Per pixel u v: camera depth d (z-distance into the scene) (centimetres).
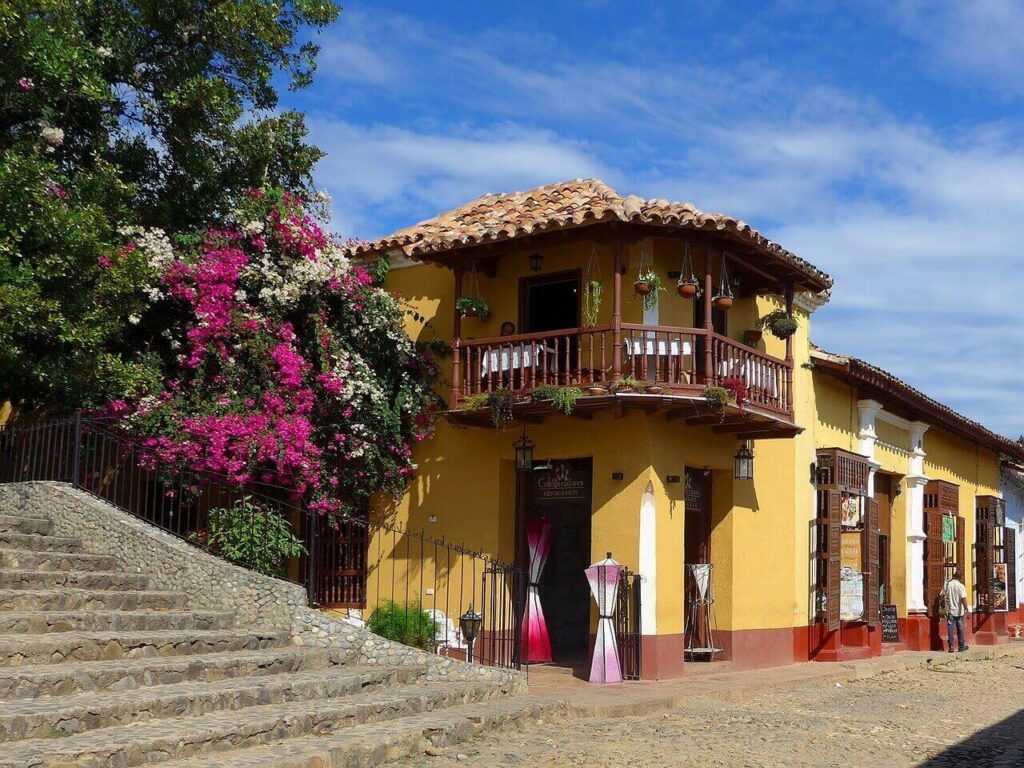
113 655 997
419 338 1766
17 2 1420
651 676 1501
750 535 1786
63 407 1616
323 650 1186
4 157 1441
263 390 1557
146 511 1474
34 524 1301
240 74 1817
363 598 1739
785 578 1873
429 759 947
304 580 1788
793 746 1091
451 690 1152
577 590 1877
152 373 1525
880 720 1315
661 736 1123
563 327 1645
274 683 1005
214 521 1454
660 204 1594
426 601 1681
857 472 2072
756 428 1669
